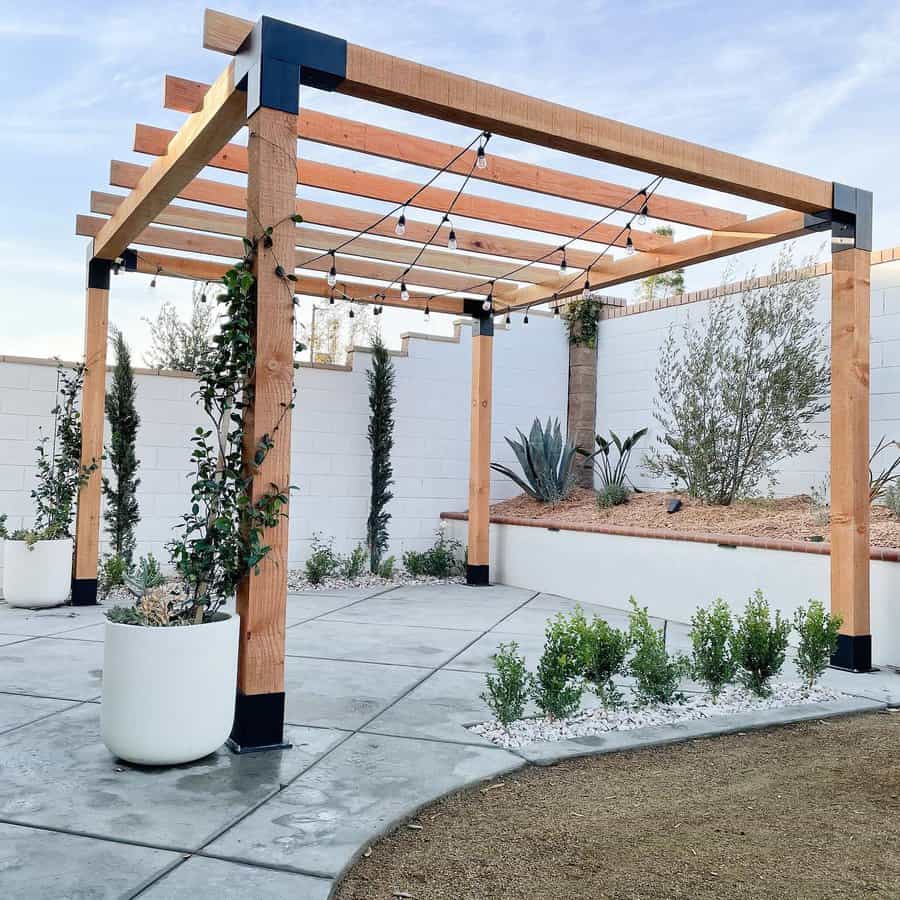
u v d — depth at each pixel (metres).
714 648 4.19
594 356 10.05
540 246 6.82
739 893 2.24
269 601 3.32
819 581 5.60
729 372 7.79
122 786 2.87
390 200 5.55
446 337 9.36
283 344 3.36
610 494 8.50
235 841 2.44
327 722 3.70
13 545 6.54
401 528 9.10
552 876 2.32
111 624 3.07
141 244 6.39
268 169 3.35
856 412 5.16
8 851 2.34
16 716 3.66
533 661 5.00
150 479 7.82
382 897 2.18
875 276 6.98
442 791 2.89
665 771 3.23
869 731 3.83
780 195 4.87
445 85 3.75
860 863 2.43
